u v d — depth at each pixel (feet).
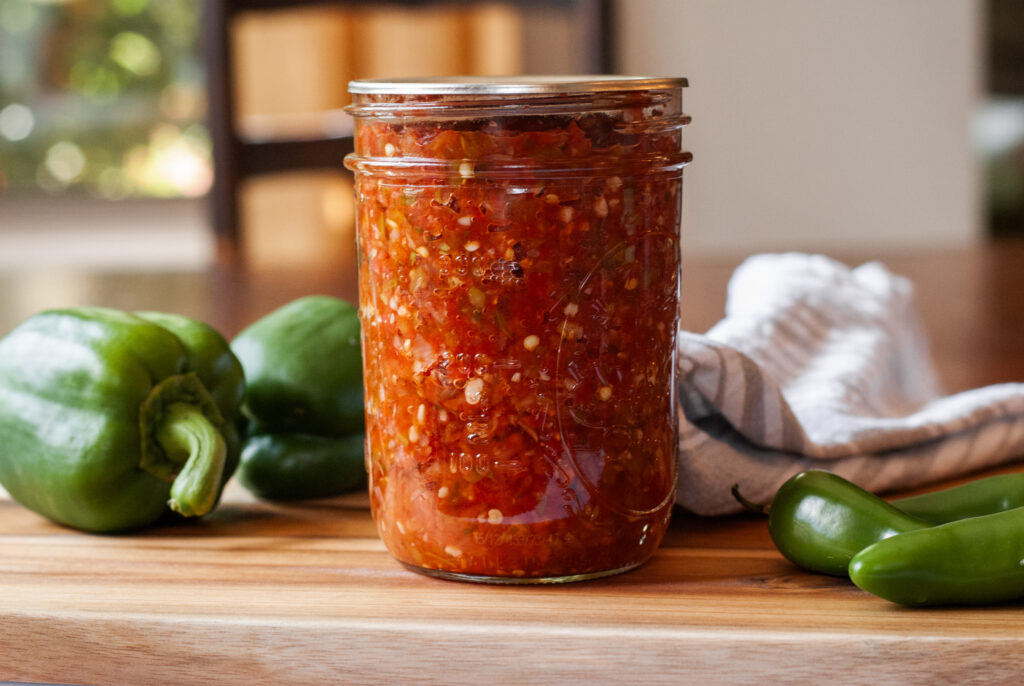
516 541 1.76
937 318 3.06
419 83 1.73
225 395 2.00
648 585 1.78
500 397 1.73
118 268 4.07
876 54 4.97
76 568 1.85
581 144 1.70
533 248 1.71
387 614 1.72
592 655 1.67
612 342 1.75
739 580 1.79
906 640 1.64
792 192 5.13
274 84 4.35
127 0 6.89
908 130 5.04
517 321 1.72
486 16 4.63
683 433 1.93
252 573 1.83
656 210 1.76
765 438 1.96
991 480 1.87
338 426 2.06
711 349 1.92
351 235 4.70
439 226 1.72
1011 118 5.12
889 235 5.13
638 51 4.99
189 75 7.05
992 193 5.18
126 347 1.91
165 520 2.00
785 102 5.04
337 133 4.29
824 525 1.77
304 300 2.13
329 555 1.89
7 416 1.94
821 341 2.33
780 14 4.94
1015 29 4.99
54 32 6.90
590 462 1.76
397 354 1.77
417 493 1.78
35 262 6.05
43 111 7.08
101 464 1.90
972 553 1.68
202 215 7.17
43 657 1.74
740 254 4.45
